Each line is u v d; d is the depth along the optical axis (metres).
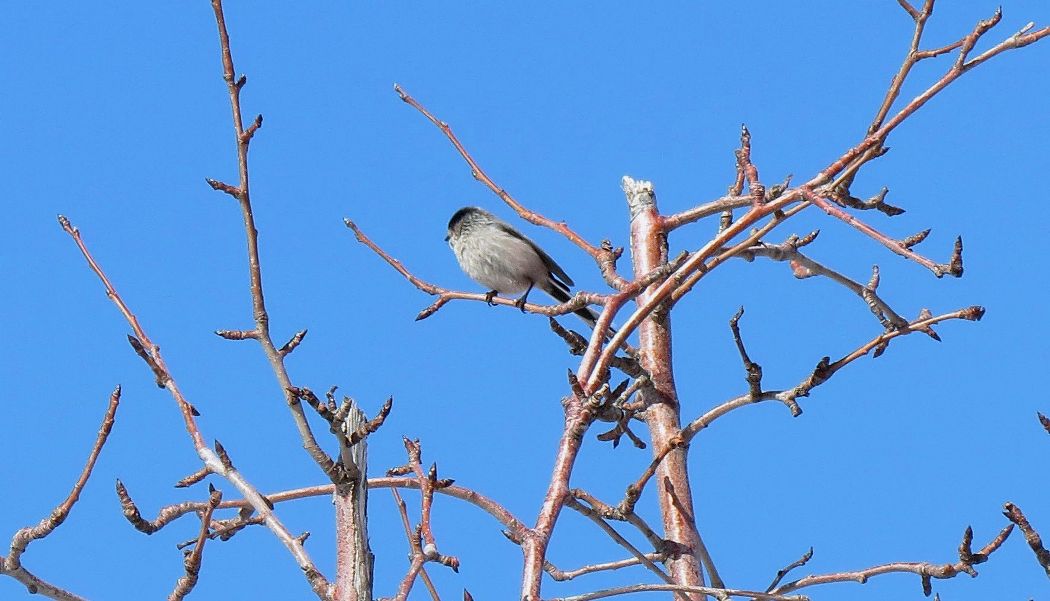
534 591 7.91
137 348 9.64
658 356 12.98
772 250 13.12
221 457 9.28
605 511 10.18
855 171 10.02
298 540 8.95
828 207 9.41
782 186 9.99
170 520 9.20
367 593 8.71
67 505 8.41
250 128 8.56
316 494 10.87
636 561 11.22
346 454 8.78
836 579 10.94
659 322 13.12
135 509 8.98
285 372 8.50
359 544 8.80
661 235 14.36
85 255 9.93
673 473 12.09
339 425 8.61
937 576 10.42
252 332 8.44
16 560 8.45
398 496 10.35
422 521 8.74
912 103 9.86
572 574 11.20
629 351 12.91
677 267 9.91
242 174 8.51
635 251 14.35
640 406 11.33
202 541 8.66
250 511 10.42
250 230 8.48
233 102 8.58
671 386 12.82
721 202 14.43
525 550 8.20
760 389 11.29
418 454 9.23
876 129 10.12
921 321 11.25
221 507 10.34
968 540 10.36
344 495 8.91
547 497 8.51
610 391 8.80
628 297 9.64
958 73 9.91
